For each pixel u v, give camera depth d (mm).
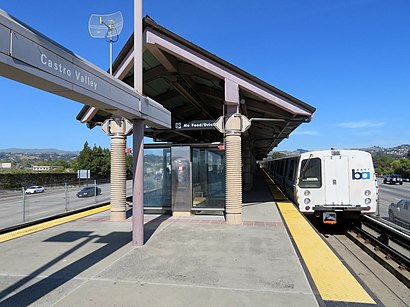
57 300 4168
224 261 5797
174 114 14625
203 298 4215
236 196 9383
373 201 11219
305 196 11500
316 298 4176
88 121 11297
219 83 10094
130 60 9070
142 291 4449
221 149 10930
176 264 5637
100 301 4133
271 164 34469
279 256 6090
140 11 7273
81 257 6078
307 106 9430
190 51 8750
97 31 9516
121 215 10227
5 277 5016
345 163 11344
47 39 3816
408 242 9383
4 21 3162
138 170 6953
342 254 9516
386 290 6672
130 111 6039
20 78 3652
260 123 13281
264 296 4262
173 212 11031
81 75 4445
